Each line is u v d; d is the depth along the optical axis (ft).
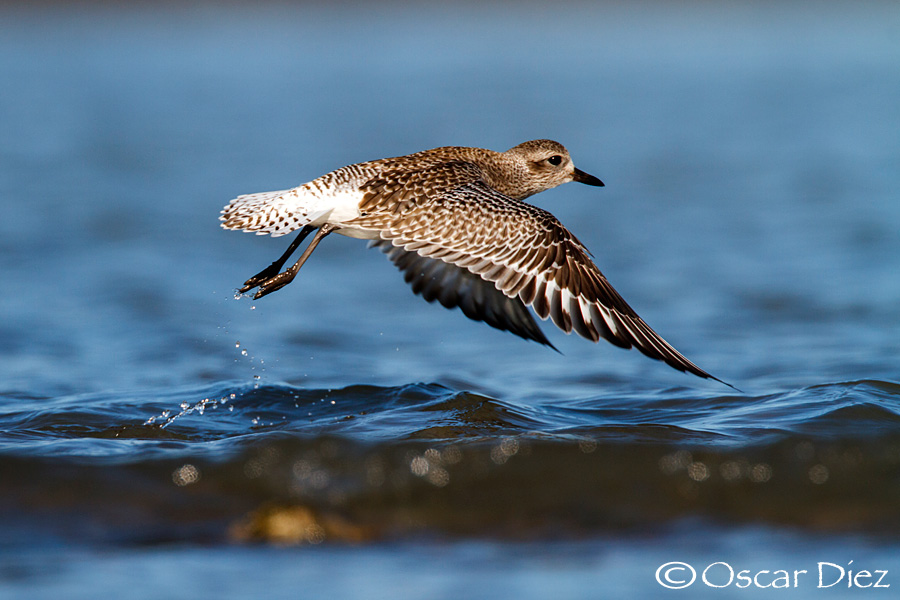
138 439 34.99
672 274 61.26
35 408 38.34
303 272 63.87
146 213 77.71
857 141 113.60
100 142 113.39
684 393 40.29
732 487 31.99
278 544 29.73
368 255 68.74
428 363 46.11
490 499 31.58
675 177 94.79
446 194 33.09
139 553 28.96
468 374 44.37
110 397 39.68
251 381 41.42
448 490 31.81
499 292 34.99
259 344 48.70
